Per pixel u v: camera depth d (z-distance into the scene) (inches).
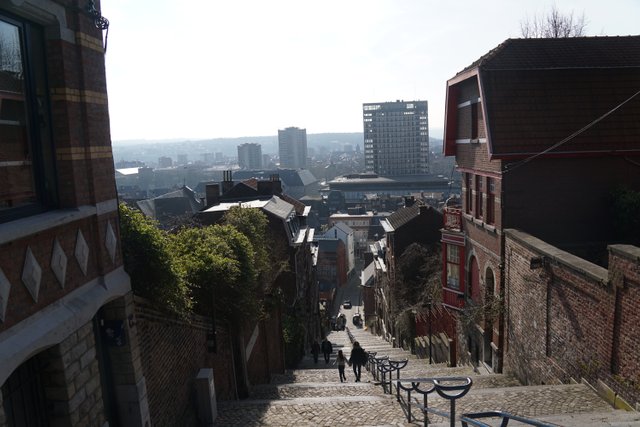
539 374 579.8
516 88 684.1
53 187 267.7
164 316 388.8
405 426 405.7
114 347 318.0
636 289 396.8
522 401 458.6
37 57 261.9
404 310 1300.4
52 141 267.4
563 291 518.0
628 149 659.4
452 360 901.2
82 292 274.8
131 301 323.9
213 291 501.0
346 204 5649.6
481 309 732.7
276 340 900.0
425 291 1154.7
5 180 235.5
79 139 279.6
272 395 616.1
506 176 674.2
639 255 386.6
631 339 406.9
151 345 363.6
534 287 586.6
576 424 346.0
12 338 214.1
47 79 266.5
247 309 586.6
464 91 817.5
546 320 557.0
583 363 482.9
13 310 218.1
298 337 1127.0
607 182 679.1
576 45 749.3
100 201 296.7
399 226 1445.6
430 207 1446.9
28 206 249.8
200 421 451.2
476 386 630.5
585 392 465.1
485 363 765.9
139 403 323.0
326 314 2513.5
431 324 1107.9
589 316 470.6
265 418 466.6
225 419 467.5
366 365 850.8
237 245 585.6
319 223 4817.9
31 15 247.4
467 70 751.7
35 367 246.4
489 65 700.7
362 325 2760.8
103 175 302.2
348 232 4099.4
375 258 2257.6
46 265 243.4
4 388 226.8
